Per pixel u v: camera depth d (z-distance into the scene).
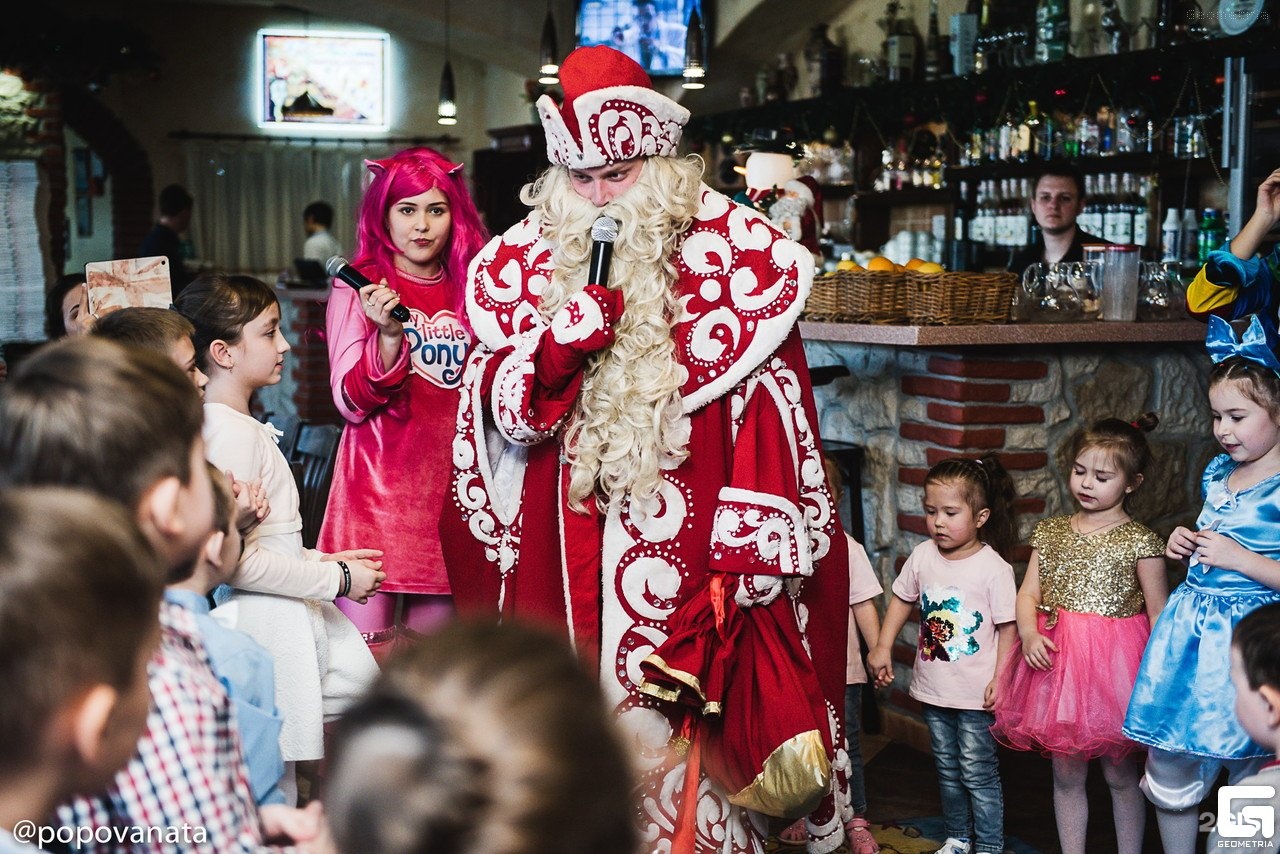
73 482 1.20
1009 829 3.00
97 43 8.53
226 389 2.29
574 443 2.20
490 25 8.29
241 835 1.25
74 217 12.26
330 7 8.25
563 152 2.20
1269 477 2.41
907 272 3.51
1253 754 2.30
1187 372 3.68
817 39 6.82
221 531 1.58
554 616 2.23
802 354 2.29
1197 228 4.70
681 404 2.17
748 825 2.29
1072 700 2.63
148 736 1.22
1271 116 3.93
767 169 3.90
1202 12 4.45
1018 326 3.30
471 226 2.94
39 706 0.94
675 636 2.12
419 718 0.82
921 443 3.52
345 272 2.70
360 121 12.11
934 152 6.05
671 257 2.22
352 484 2.82
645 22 7.61
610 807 0.82
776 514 2.12
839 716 2.32
